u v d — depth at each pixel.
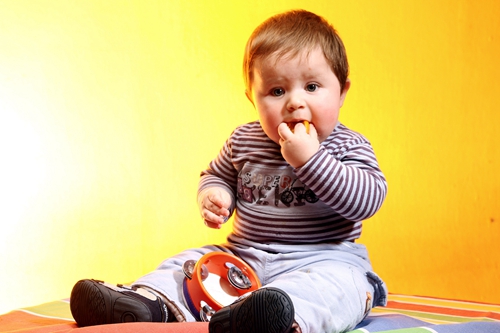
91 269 1.82
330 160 1.02
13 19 1.79
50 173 1.81
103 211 1.84
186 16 1.88
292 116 1.07
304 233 1.10
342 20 1.84
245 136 1.21
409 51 1.81
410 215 1.81
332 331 0.88
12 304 1.75
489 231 1.74
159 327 0.81
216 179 1.25
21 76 1.80
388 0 1.81
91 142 1.84
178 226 1.88
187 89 1.89
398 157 1.82
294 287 0.88
